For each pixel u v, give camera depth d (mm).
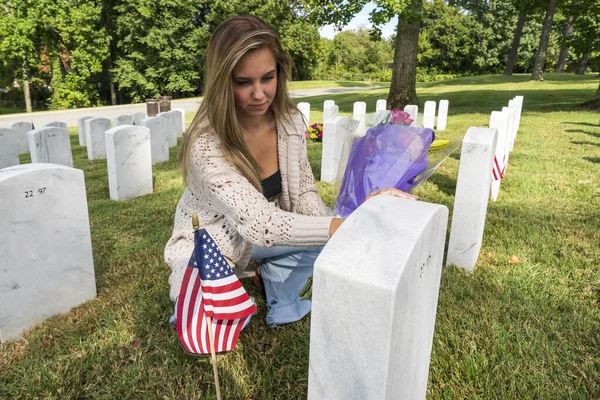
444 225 1438
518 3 25766
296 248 2646
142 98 41344
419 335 1414
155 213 5285
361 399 1094
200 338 2006
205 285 1881
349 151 2572
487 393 2182
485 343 2559
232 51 1750
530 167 7016
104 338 2736
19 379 2416
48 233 2945
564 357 2441
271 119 2318
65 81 34938
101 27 36719
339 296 1033
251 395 2254
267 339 2680
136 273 3578
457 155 8195
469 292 3150
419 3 14938
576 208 4996
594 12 15500
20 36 29609
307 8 15805
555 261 3654
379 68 88938
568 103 17125
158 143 8969
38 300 2963
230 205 1833
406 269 1026
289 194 2422
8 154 8898
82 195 3102
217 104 1849
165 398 2201
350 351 1063
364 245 1086
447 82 32781
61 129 8648
